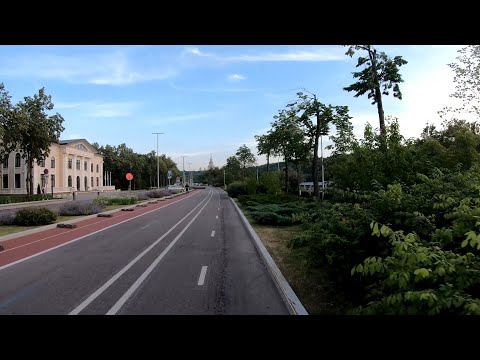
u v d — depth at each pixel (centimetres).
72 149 7831
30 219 1800
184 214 2536
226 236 1468
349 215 589
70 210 2381
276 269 842
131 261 984
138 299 647
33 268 903
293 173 5469
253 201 2992
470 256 333
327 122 2777
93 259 1012
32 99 4097
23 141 4038
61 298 655
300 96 2789
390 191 544
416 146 912
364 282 529
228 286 732
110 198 3538
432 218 513
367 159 888
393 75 1889
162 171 12625
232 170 10288
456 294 294
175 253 1101
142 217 2312
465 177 569
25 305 616
